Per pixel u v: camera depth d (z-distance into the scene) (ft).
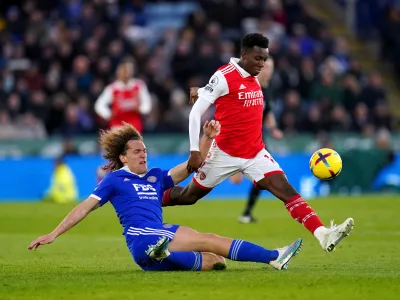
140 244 52.95
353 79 176.35
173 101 161.27
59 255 69.00
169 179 56.29
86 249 74.02
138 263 53.88
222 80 58.90
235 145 59.72
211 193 152.05
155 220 54.13
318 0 219.41
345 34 213.66
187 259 53.11
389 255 66.33
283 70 170.09
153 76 165.99
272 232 88.94
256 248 52.85
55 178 141.28
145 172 55.57
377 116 172.55
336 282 47.73
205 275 50.93
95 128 156.76
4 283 48.88
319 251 69.97
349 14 215.31
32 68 165.68
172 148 151.74
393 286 46.26
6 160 145.69
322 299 42.39
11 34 176.96
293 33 186.80
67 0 183.52
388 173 156.25
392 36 199.62
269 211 116.47
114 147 55.47
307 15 190.90
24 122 153.89
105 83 163.32
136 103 125.90
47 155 148.36
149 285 47.11
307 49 184.65
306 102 170.91
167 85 165.58
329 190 153.38
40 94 159.94
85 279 50.24
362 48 210.79
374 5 211.61
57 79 164.35
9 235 88.74
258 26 181.06
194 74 168.04
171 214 112.68
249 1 191.83
